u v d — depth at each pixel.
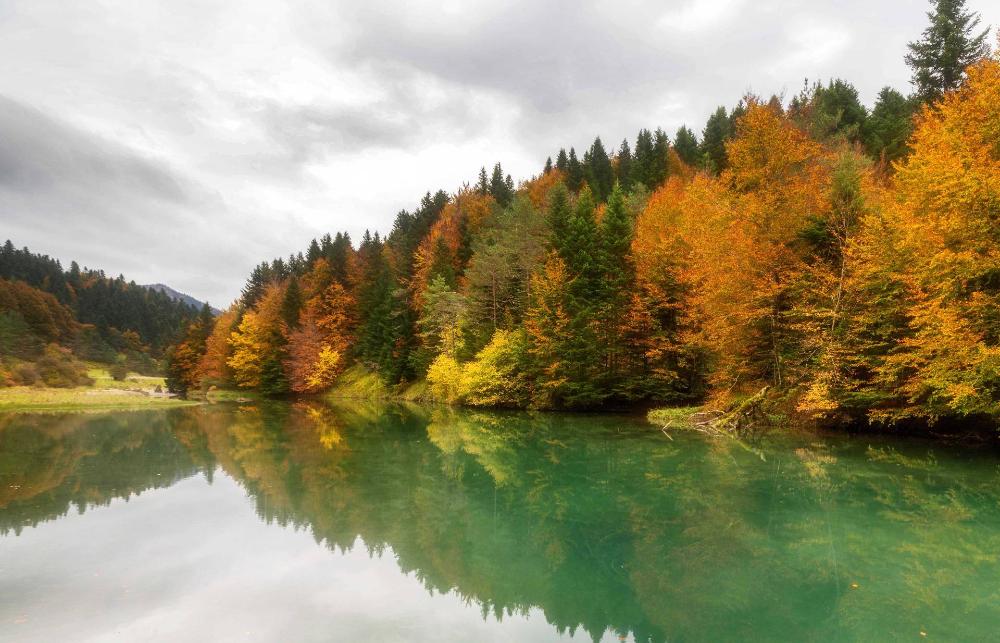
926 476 14.40
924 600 7.25
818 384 19.92
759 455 17.69
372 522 11.23
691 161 63.00
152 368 120.56
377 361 55.91
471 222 65.31
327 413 38.12
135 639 6.28
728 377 24.97
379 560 9.08
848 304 19.98
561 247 37.34
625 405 34.69
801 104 32.91
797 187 22.31
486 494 13.45
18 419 33.94
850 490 13.09
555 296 32.94
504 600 7.48
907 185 18.72
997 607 6.99
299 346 60.28
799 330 22.52
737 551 9.25
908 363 17.22
